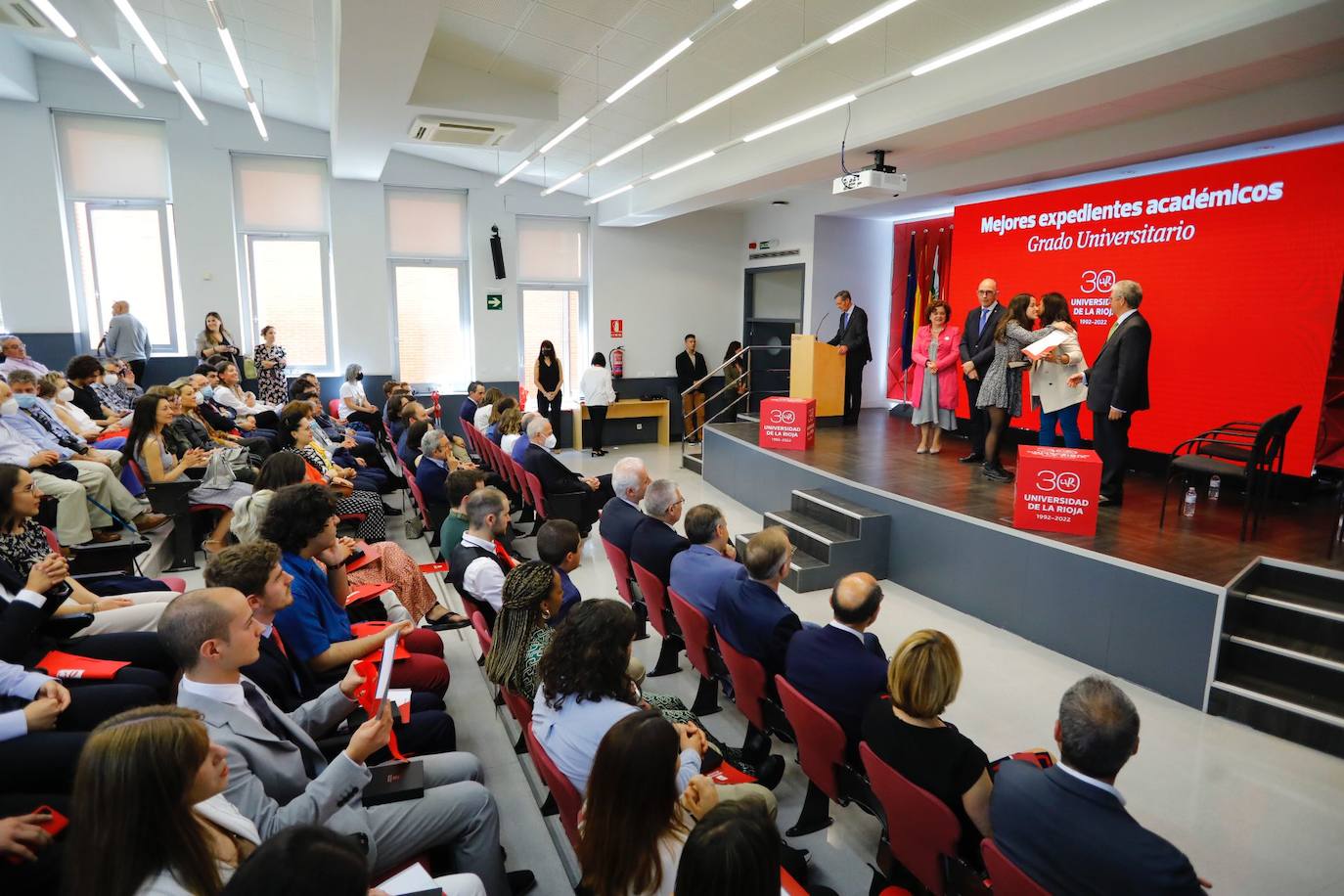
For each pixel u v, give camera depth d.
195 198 9.78
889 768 2.09
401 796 2.10
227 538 5.31
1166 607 3.93
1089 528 4.62
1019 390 6.11
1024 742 3.46
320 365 10.85
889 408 11.72
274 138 10.09
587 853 1.58
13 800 1.96
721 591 3.19
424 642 3.39
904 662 2.07
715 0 5.61
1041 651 4.49
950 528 5.14
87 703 2.35
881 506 5.74
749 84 5.40
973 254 8.52
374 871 1.93
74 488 4.45
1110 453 5.44
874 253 11.52
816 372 9.30
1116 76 4.89
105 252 9.76
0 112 8.92
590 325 12.32
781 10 5.66
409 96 6.50
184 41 7.73
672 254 12.61
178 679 2.92
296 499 2.87
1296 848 2.81
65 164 9.42
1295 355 5.87
